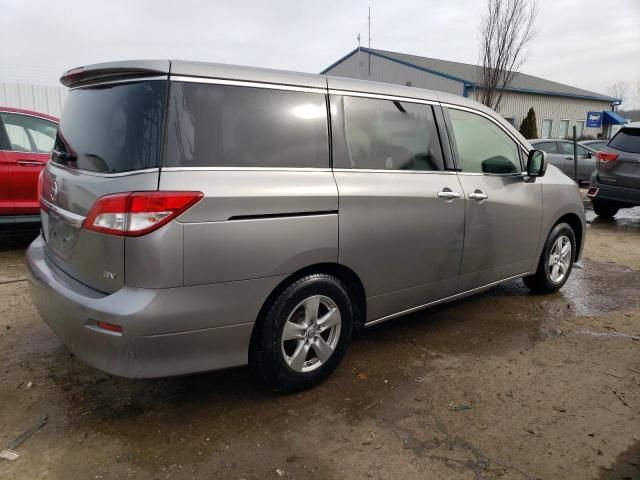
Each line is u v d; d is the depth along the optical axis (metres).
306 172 2.87
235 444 2.54
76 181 2.67
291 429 2.67
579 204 4.96
